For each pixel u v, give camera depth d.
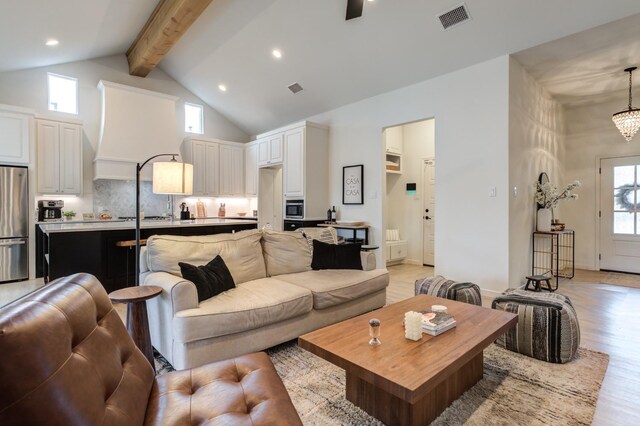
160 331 2.31
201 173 7.13
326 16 4.15
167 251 2.65
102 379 1.08
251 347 2.33
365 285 3.15
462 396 1.97
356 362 1.57
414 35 4.01
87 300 1.22
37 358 0.85
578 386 2.07
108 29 4.99
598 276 5.19
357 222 5.43
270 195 7.33
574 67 4.21
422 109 4.70
